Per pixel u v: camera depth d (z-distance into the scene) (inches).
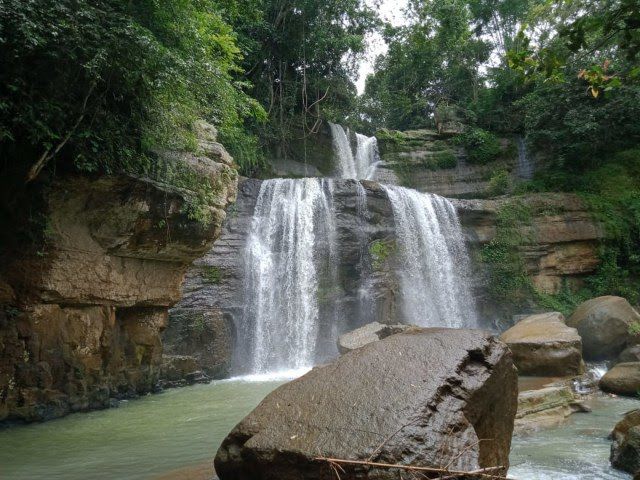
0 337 330.0
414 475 128.6
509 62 223.0
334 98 1108.5
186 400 423.5
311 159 1004.6
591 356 602.5
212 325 585.3
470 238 894.4
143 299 442.0
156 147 410.0
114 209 388.5
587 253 918.4
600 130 968.3
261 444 143.9
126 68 335.9
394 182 1061.8
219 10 680.4
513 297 874.8
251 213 693.9
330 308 701.9
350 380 165.0
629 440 233.6
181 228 435.5
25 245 347.3
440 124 1159.6
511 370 185.8
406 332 203.9
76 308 383.6
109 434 304.3
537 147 1095.0
